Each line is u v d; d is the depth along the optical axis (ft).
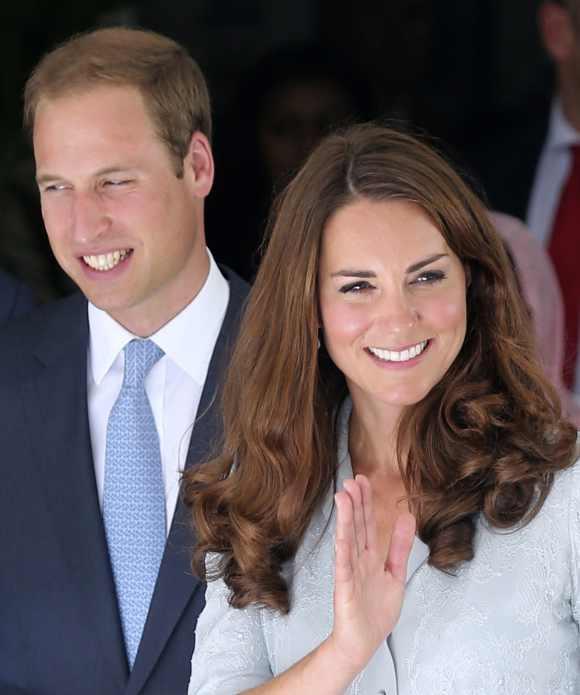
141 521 41.57
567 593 34.55
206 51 84.48
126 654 41.16
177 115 41.29
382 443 37.09
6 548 42.01
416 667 34.55
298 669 33.78
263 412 36.63
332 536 36.63
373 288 34.86
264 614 36.76
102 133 40.29
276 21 84.07
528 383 35.88
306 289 35.47
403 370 34.91
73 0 65.05
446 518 35.01
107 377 42.73
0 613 42.09
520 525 34.71
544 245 63.52
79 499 41.65
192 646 40.47
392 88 80.02
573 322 62.18
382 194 34.60
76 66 40.70
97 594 41.14
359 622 33.22
